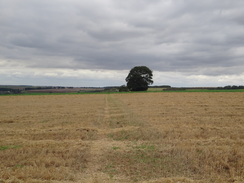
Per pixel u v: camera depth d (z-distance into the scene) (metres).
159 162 8.06
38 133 13.19
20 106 31.92
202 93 56.47
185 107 25.70
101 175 7.12
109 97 52.06
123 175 7.11
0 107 30.59
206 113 20.59
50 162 8.03
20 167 7.71
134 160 8.32
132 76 89.12
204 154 8.58
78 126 15.32
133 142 10.86
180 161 8.08
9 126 15.95
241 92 59.12
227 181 6.61
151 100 37.78
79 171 7.43
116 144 10.62
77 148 9.77
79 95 63.75
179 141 10.70
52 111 24.92
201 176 6.93
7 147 10.20
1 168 7.66
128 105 29.98
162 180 6.54
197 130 13.08
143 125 15.06
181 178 6.65
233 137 11.40
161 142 10.59
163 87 110.38
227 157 8.23
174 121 16.45
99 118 19.03
